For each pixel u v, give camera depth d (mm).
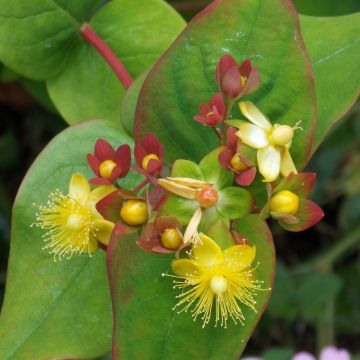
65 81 336
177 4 387
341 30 292
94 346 290
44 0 319
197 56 270
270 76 269
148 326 268
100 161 256
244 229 263
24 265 290
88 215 257
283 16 266
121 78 322
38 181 289
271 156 252
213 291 248
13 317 288
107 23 330
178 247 246
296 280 389
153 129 274
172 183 245
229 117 270
